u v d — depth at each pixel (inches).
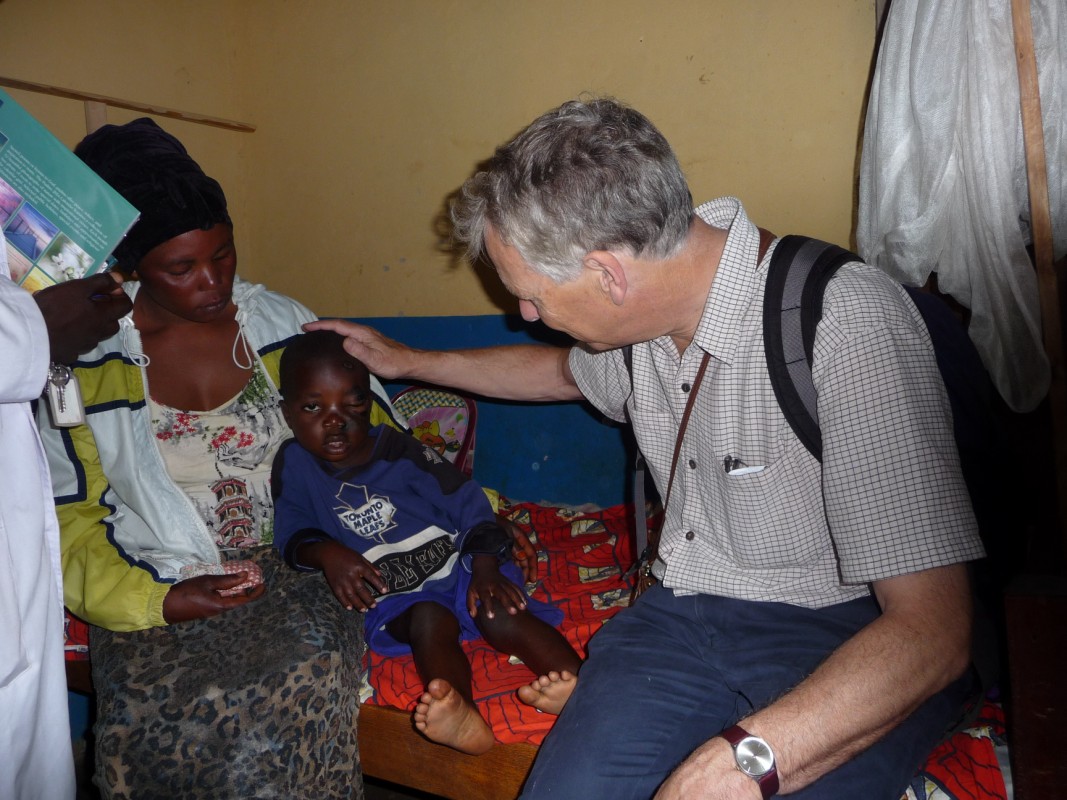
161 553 62.3
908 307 44.3
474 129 99.4
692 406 50.2
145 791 53.7
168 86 104.0
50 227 50.8
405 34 101.0
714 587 52.2
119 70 98.5
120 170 56.9
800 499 47.1
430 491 70.4
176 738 53.7
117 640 58.7
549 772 46.4
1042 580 45.3
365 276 109.5
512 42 95.3
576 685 52.5
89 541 60.3
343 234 110.0
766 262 46.2
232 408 65.8
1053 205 64.3
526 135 45.1
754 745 36.2
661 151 43.7
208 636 58.6
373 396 73.2
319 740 56.9
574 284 45.3
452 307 104.3
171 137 60.9
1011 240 64.1
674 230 44.1
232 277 62.3
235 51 111.9
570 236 43.1
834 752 36.8
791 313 43.9
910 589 39.4
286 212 113.4
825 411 42.7
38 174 50.2
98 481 62.1
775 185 85.4
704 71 86.4
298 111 109.9
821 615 49.3
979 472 47.6
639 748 46.8
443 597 67.7
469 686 60.8
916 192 68.7
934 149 66.2
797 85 82.7
